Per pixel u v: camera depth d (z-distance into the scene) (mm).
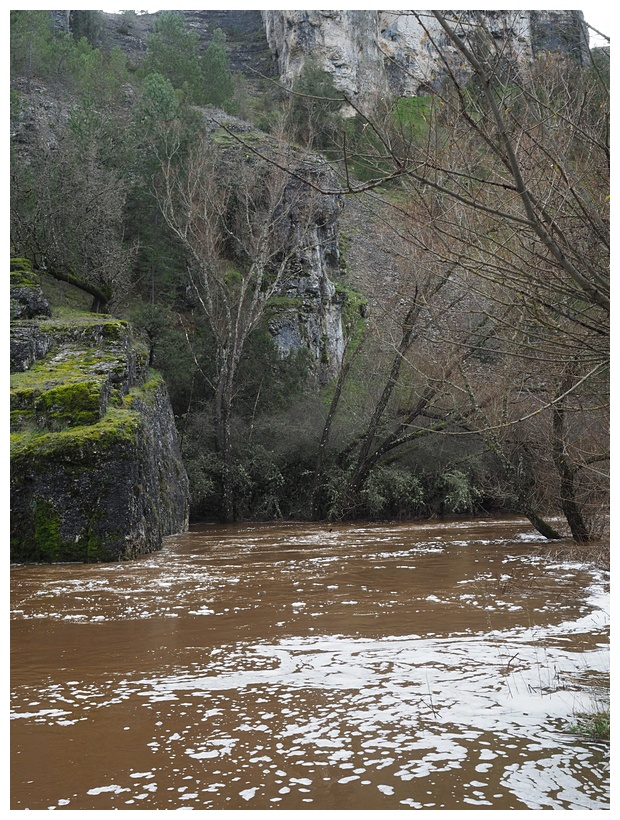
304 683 6512
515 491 18812
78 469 15922
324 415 30953
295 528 25859
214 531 25031
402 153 4969
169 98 39969
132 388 22031
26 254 26906
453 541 19344
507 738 5055
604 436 15023
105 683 6754
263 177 34000
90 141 32469
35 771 4746
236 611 10133
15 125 35781
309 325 36969
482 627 8648
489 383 17250
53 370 18938
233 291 32969
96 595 11641
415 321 16422
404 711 5672
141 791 4387
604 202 5031
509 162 4145
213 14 80938
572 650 7418
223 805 4160
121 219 32125
